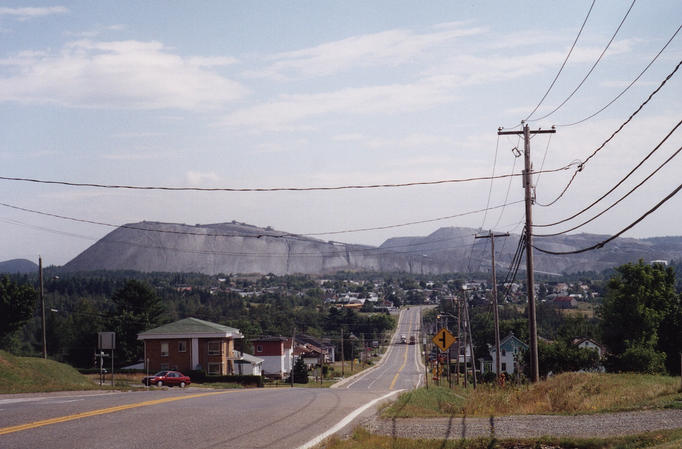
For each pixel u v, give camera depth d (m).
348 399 24.69
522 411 21.53
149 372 75.25
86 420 15.56
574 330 97.69
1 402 20.11
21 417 15.88
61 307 163.00
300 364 89.62
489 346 99.94
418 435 16.06
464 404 24.69
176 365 75.06
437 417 19.31
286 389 36.50
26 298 91.94
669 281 63.72
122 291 107.75
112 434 13.67
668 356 62.84
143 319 104.94
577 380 30.25
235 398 23.94
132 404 19.67
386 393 29.81
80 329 117.06
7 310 90.81
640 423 16.69
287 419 17.33
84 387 31.61
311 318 179.75
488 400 24.73
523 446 14.48
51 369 42.03
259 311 191.88
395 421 18.41
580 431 16.12
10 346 103.62
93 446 12.30
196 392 30.78
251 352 120.81
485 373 80.88
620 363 59.91
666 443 13.29
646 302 62.91
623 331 63.28
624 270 63.97
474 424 17.73
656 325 61.91
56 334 118.88
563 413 19.64
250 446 13.01
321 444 13.62
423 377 87.62
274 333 146.25
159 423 15.47
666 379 30.47
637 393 23.67
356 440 14.60
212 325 78.56
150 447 12.47
